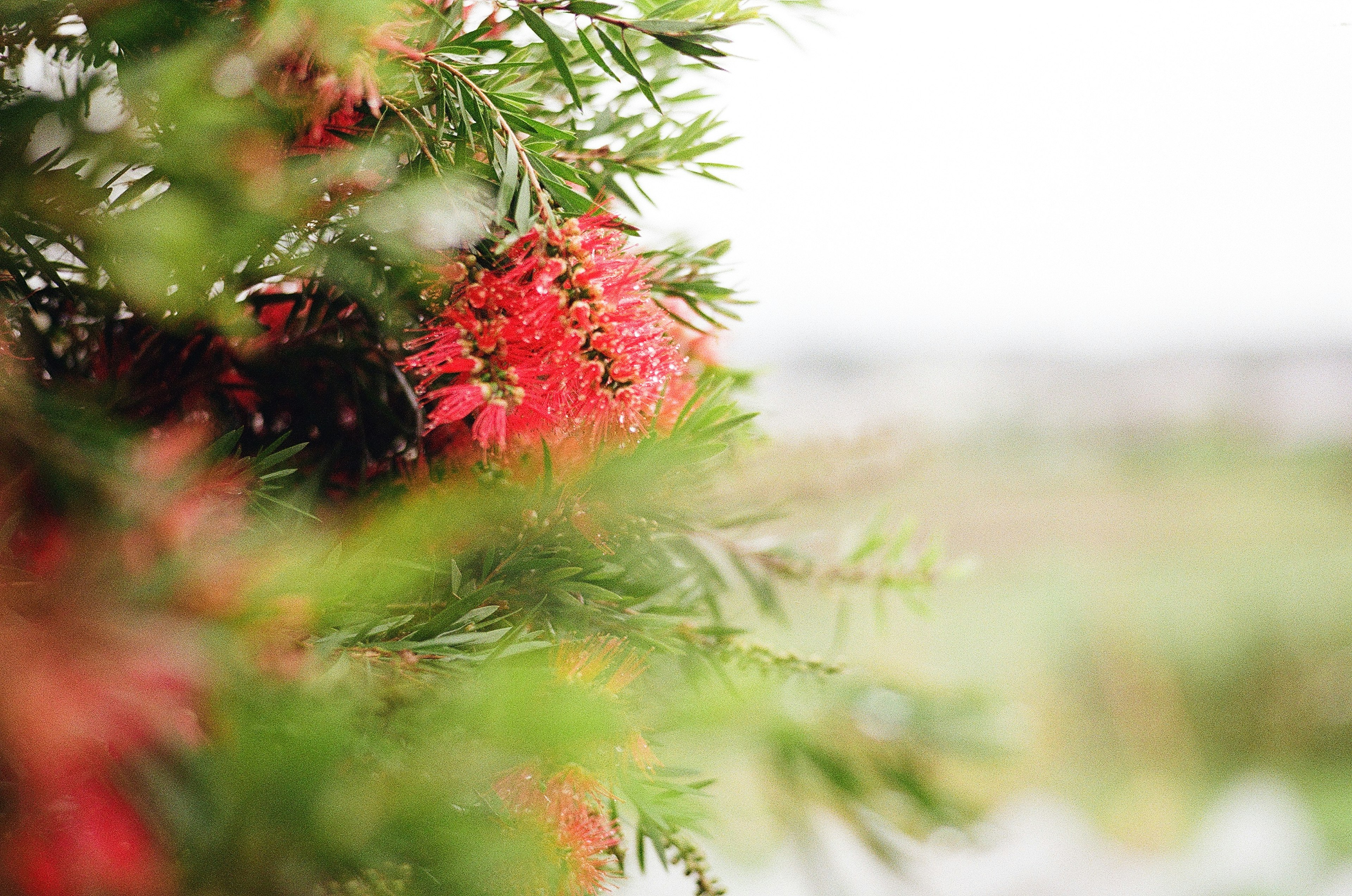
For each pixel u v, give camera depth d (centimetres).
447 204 48
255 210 43
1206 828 323
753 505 74
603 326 49
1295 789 348
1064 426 613
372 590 45
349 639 44
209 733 40
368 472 54
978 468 550
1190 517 508
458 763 41
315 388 53
